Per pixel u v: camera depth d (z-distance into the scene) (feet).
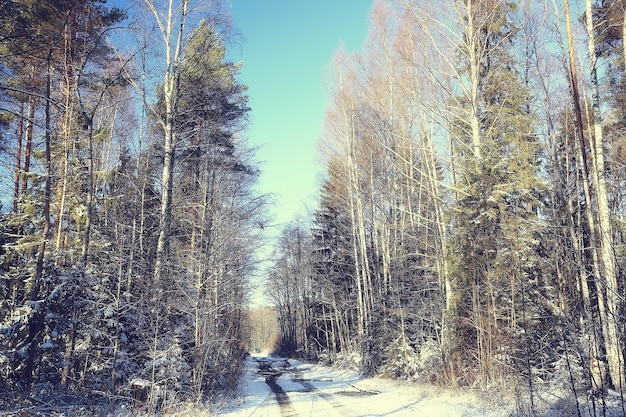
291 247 171.22
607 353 35.83
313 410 44.14
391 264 87.71
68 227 56.03
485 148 53.31
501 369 41.29
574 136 66.85
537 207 59.26
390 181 85.30
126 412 39.40
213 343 50.83
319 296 158.61
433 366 61.26
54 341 42.63
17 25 41.27
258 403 50.62
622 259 46.93
